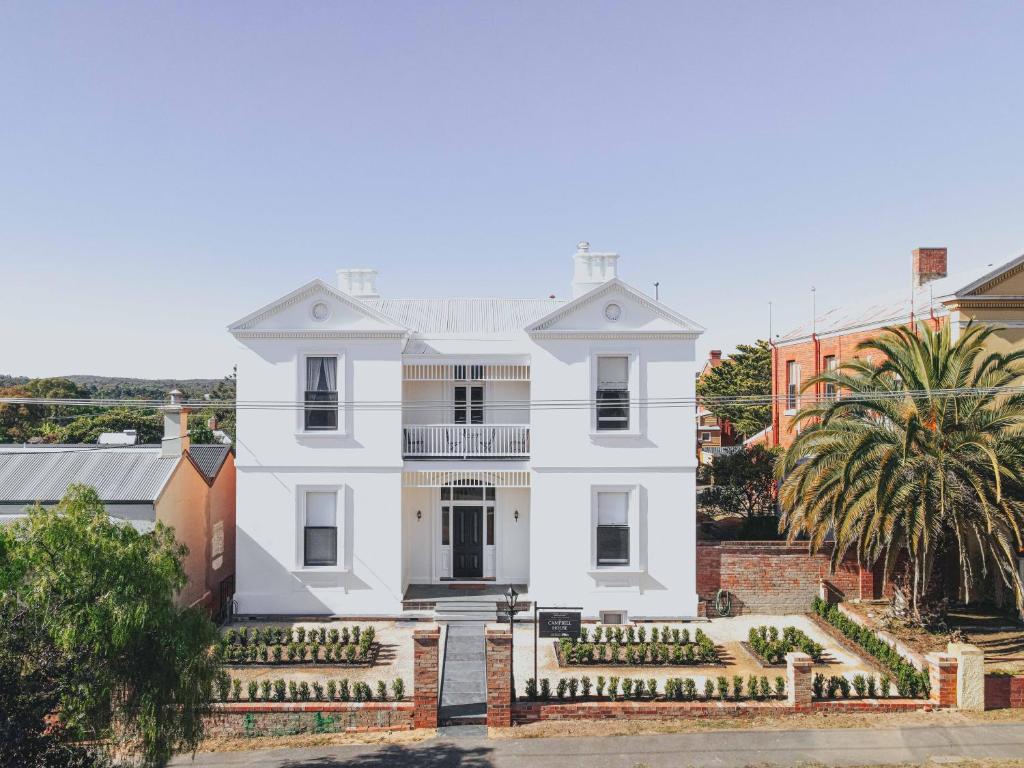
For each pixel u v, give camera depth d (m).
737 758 13.73
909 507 17.30
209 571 22.91
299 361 21.89
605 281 23.47
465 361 22.62
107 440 27.72
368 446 21.97
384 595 21.86
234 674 17.31
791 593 22.02
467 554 24.09
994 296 23.12
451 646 19.41
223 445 25.25
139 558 11.14
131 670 11.05
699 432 53.62
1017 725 14.84
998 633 19.41
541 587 21.80
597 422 21.98
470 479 22.44
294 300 21.84
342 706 14.99
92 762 11.22
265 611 21.72
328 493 22.06
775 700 15.45
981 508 17.05
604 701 15.43
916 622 18.86
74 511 11.15
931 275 30.16
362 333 21.86
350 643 19.25
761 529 25.98
